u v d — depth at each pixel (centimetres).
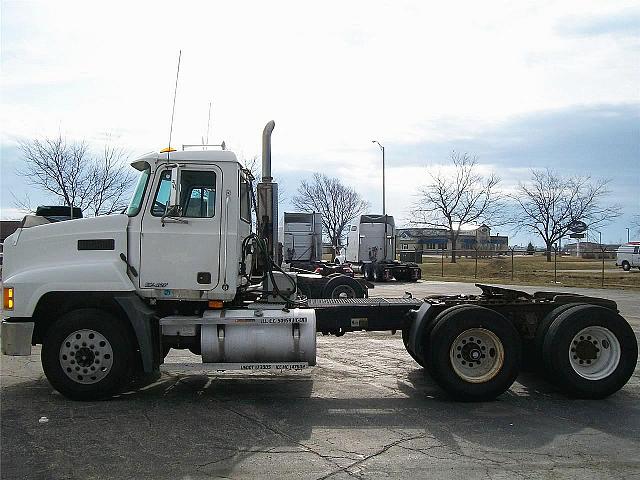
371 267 3728
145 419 698
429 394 833
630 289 2869
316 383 896
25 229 801
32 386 850
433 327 800
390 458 572
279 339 780
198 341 810
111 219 792
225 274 790
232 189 798
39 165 4747
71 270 770
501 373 783
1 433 641
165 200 796
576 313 805
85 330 761
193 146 835
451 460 567
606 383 795
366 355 1132
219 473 531
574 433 654
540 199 7081
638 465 555
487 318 786
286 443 616
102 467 544
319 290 1543
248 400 793
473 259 6912
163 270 788
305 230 3120
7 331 771
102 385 760
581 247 8338
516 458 573
